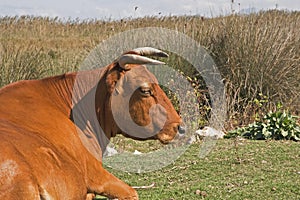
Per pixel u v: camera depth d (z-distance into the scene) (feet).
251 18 60.44
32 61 51.01
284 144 42.93
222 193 30.50
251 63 54.03
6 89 18.71
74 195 17.66
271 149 40.81
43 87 19.40
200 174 34.60
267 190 31.04
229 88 53.11
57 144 17.72
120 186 19.53
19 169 15.61
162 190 31.14
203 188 31.27
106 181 19.36
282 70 54.19
